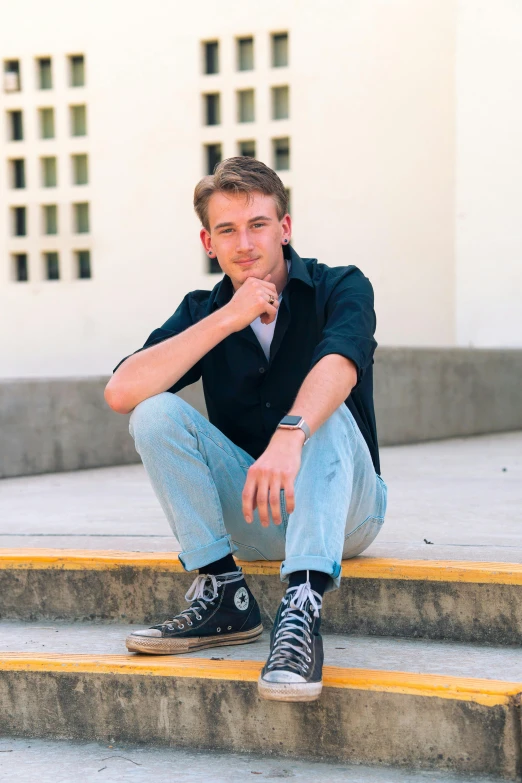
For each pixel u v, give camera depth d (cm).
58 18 836
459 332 712
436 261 746
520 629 192
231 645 193
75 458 513
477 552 221
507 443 606
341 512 171
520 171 689
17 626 222
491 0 689
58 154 843
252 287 187
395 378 597
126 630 215
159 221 821
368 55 758
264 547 202
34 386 488
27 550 235
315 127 775
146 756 172
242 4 786
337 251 775
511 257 693
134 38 820
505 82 689
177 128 812
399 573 201
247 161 192
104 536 263
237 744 173
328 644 196
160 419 181
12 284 862
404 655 186
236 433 204
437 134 743
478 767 158
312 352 197
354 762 166
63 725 184
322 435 174
